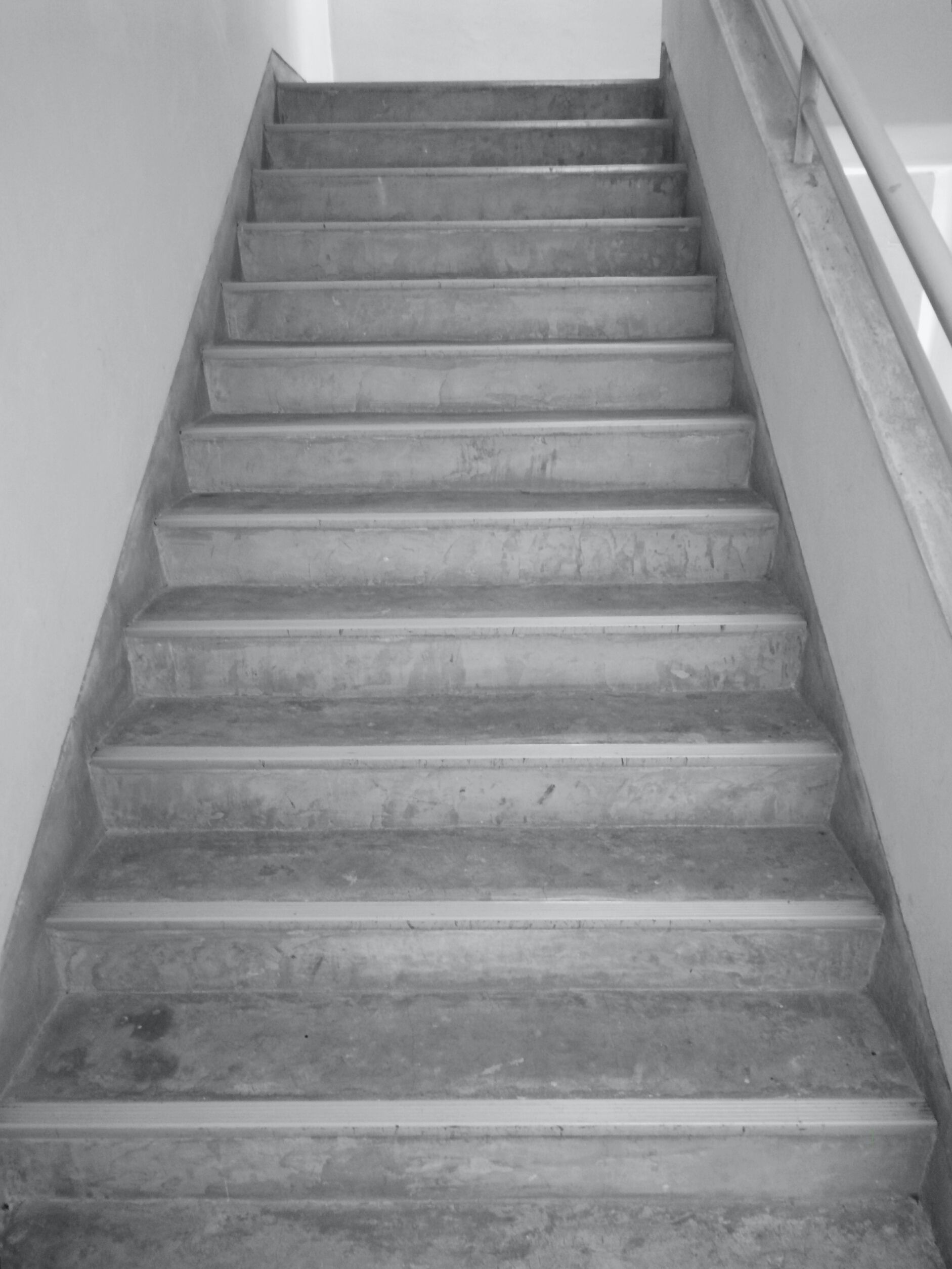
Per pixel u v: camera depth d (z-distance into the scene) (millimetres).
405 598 2043
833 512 1695
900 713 1418
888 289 1476
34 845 1496
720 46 2395
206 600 2037
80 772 1677
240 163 2824
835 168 1672
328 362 2436
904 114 2697
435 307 2625
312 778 1735
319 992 1570
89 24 1728
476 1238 1324
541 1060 1431
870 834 1558
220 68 2615
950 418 1268
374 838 1738
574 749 1724
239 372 2447
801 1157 1351
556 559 2104
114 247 1852
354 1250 1308
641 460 2266
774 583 2078
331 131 3094
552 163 3129
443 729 1802
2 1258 1300
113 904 1562
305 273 2807
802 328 1831
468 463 2283
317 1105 1359
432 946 1554
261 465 2291
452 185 2941
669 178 2926
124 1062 1435
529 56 4465
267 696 1947
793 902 1546
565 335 2641
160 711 1885
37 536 1509
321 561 2111
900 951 1435
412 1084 1392
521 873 1634
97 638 1754
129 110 1936
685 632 1895
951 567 1271
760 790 1734
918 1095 1357
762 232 2076
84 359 1704
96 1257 1300
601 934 1542
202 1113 1349
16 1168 1371
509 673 1941
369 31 4434
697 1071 1407
